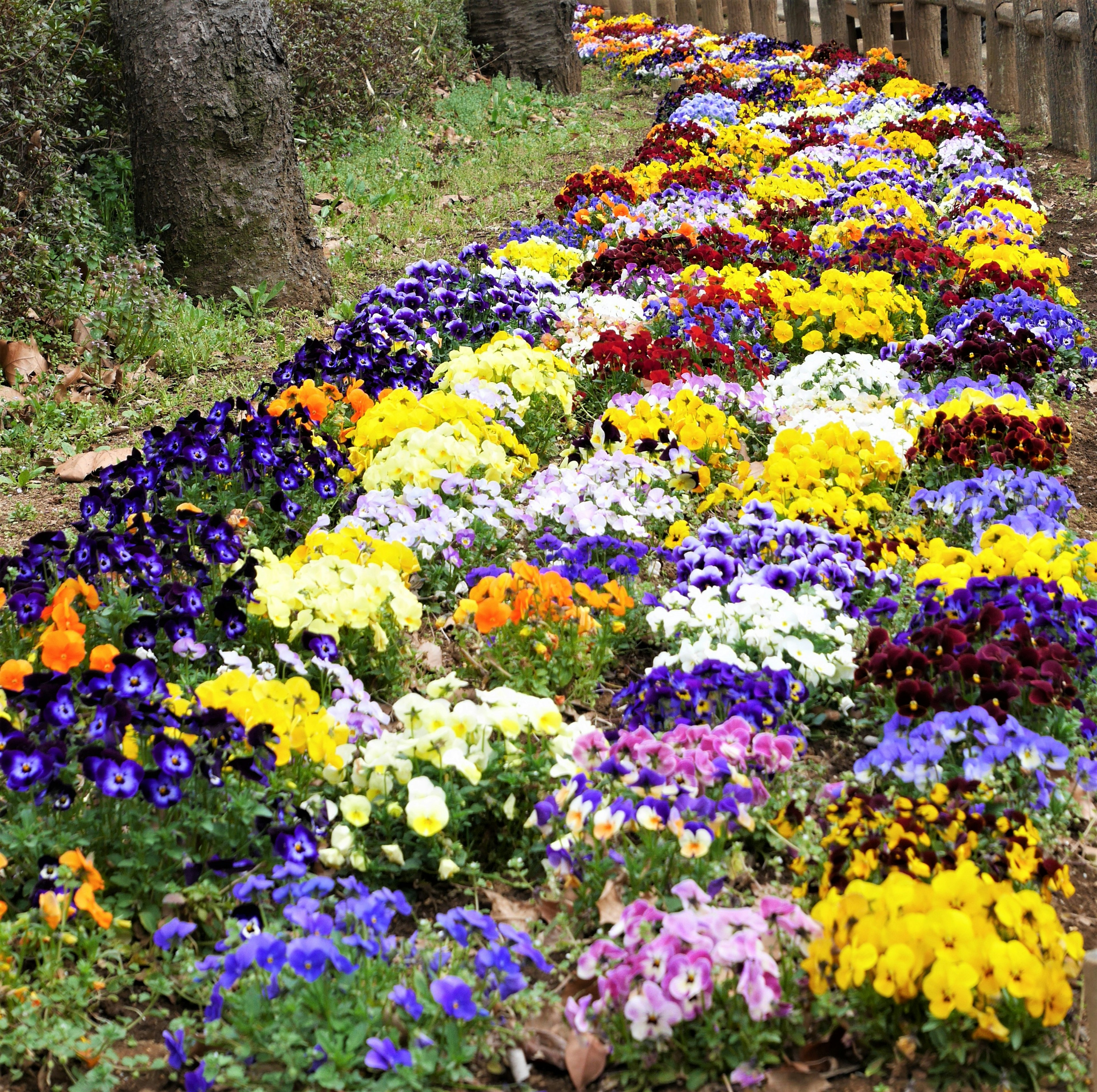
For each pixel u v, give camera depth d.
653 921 2.88
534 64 17.19
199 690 3.38
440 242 10.38
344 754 3.48
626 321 7.58
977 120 13.07
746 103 16.22
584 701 4.17
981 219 9.56
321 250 9.11
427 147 13.40
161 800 3.11
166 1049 2.79
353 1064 2.61
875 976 2.67
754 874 3.31
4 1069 2.66
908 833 3.05
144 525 4.31
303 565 4.31
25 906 3.04
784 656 4.11
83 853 3.14
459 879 3.36
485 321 7.43
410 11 15.23
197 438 4.97
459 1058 2.65
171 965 2.98
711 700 3.74
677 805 3.25
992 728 3.38
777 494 5.24
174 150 8.52
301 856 3.13
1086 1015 2.75
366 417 5.42
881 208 9.69
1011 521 4.84
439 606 4.68
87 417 6.67
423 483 4.94
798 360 7.59
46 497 5.99
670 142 12.54
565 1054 2.76
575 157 13.57
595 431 5.64
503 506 4.87
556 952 3.12
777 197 10.84
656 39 21.17
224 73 8.44
